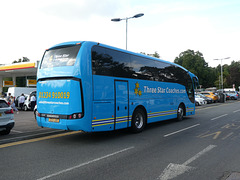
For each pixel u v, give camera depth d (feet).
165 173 14.12
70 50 22.82
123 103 26.02
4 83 107.45
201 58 231.09
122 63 26.43
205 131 29.22
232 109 65.51
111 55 24.94
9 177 13.65
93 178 13.38
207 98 103.76
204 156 17.81
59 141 23.90
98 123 22.65
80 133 28.50
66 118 21.98
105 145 21.94
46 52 24.97
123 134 27.76
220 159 16.99
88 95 21.62
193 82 45.80
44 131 29.32
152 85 31.94
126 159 17.17
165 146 21.25
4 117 26.18
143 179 13.19
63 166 15.64
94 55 22.80
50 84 23.52
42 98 24.34
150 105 31.22
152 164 15.90
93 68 22.44
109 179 13.21
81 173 14.24
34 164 16.12
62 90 22.41
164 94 34.96
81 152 19.35
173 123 37.35
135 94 28.17
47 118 23.85
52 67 23.58
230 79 254.27
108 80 24.06
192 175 13.79
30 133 27.91
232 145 21.39
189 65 231.09
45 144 22.52
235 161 16.49
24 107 72.69
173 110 37.50
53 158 17.61
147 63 31.27
